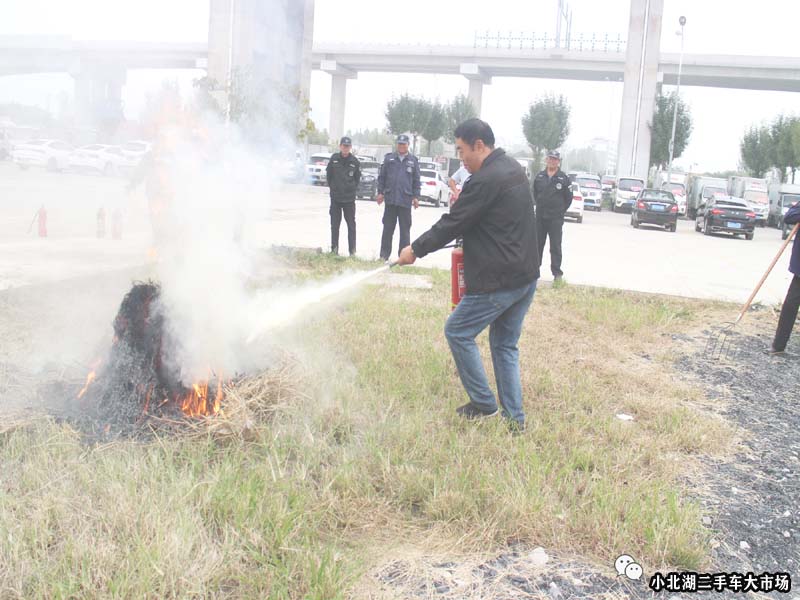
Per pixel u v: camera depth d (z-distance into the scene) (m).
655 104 50.50
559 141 55.00
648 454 4.16
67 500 3.01
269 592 2.59
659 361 6.55
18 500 3.00
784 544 3.36
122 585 2.49
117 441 3.60
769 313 8.91
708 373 6.26
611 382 5.62
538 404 4.89
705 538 3.30
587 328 7.50
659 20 45.84
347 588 2.68
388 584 2.78
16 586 2.49
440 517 3.25
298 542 2.91
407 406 4.50
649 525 3.22
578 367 5.96
